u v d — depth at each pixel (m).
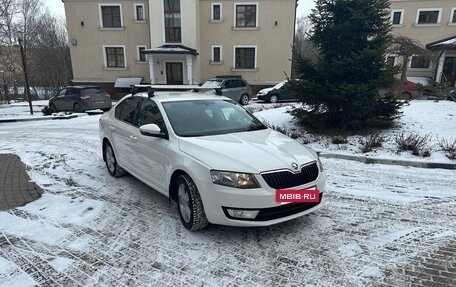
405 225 3.79
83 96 15.58
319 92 7.81
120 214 4.09
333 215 4.06
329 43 8.14
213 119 4.40
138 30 25.30
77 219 3.94
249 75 24.91
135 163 4.69
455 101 11.38
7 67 29.22
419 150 6.55
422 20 24.23
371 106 7.75
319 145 7.51
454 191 4.85
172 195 3.94
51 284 2.75
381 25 7.73
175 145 3.79
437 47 21.78
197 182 3.36
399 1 24.11
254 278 2.83
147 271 2.92
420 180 5.34
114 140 5.27
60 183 5.25
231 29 24.38
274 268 2.97
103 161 6.62
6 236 3.53
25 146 8.15
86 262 3.06
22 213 4.11
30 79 36.81
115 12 25.38
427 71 23.91
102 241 3.44
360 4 7.53
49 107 16.28
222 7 24.12
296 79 8.46
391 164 6.27
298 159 3.54
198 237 3.51
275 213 3.30
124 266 3.00
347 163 6.38
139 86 5.31
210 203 3.31
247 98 18.38
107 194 4.75
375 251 3.25
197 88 5.42
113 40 25.61
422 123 8.45
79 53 26.00
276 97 18.66
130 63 25.91
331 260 3.09
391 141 7.29
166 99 4.52
